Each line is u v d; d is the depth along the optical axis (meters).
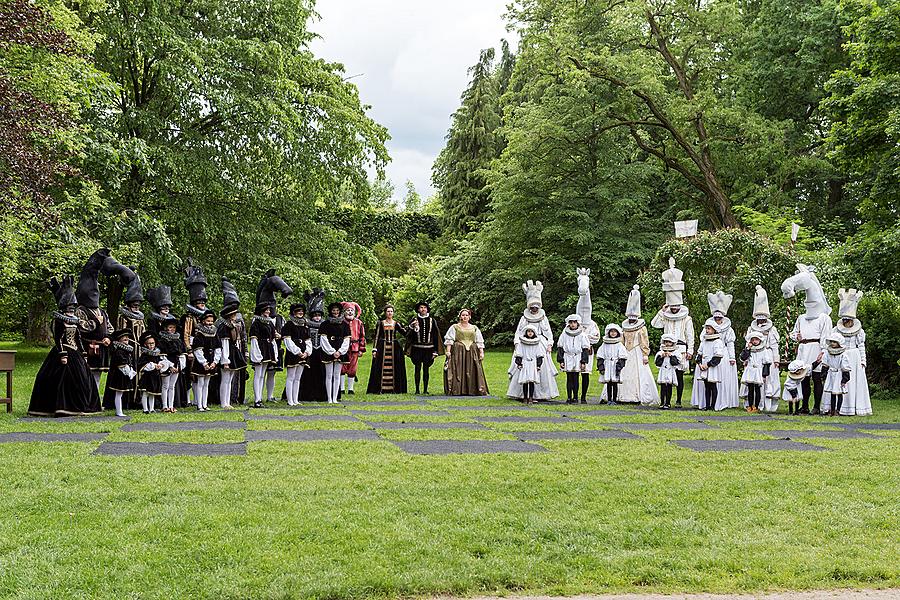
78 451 8.73
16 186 14.08
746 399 15.46
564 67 29.55
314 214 27.42
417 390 18.02
